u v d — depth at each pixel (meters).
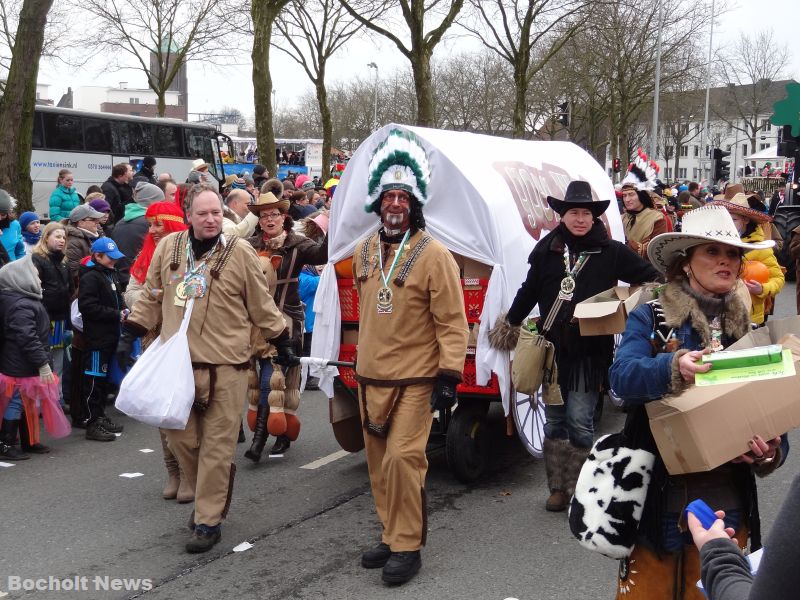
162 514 5.38
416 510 4.34
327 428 7.51
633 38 34.75
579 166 7.53
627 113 37.03
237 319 4.75
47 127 20.75
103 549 4.80
